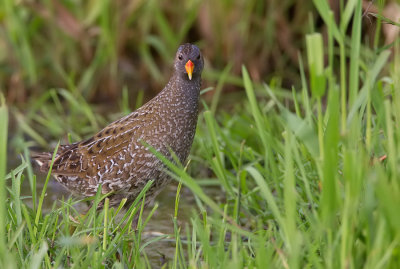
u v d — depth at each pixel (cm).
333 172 615
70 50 1564
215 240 930
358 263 635
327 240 651
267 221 951
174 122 954
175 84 955
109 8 1542
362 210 631
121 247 807
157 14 1521
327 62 1527
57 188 1163
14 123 1467
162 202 1120
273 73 1596
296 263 610
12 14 1462
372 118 938
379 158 750
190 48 954
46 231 777
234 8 1554
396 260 609
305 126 743
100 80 1582
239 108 1417
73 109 1429
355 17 841
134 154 948
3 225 668
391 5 1352
